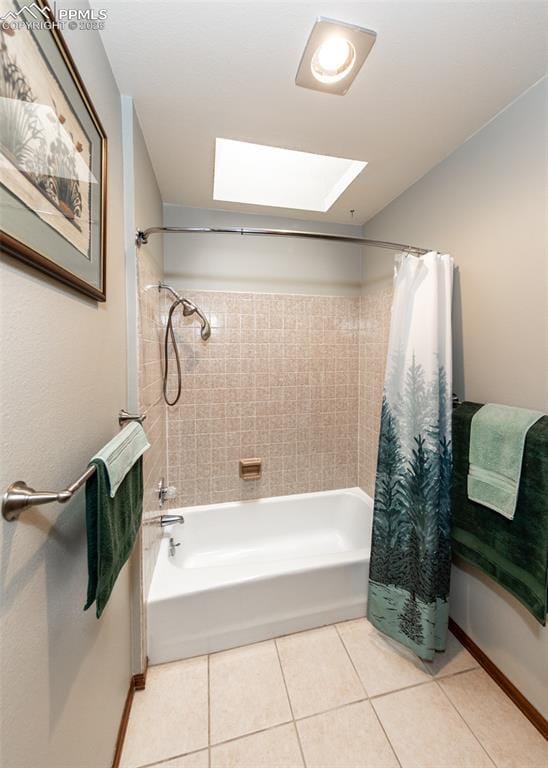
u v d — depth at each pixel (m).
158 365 1.79
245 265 2.16
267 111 1.25
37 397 0.58
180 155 1.54
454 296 1.50
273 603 1.53
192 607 1.42
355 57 1.01
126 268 1.20
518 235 1.21
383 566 1.57
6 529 0.49
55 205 0.63
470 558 1.33
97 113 0.89
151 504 1.51
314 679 1.35
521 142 1.18
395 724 1.18
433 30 0.93
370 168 1.64
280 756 1.08
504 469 1.17
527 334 1.19
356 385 2.43
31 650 0.56
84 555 0.79
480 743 1.12
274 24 0.91
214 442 2.19
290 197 2.07
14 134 0.49
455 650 1.48
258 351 2.22
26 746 0.54
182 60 1.02
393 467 1.56
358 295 2.38
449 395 1.40
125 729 1.14
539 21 0.91
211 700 1.26
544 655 1.14
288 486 2.34
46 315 0.61
